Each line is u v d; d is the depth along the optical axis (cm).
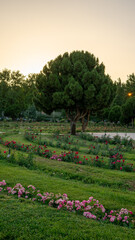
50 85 2264
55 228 392
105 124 4969
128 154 1317
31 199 546
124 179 774
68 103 2172
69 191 608
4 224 399
